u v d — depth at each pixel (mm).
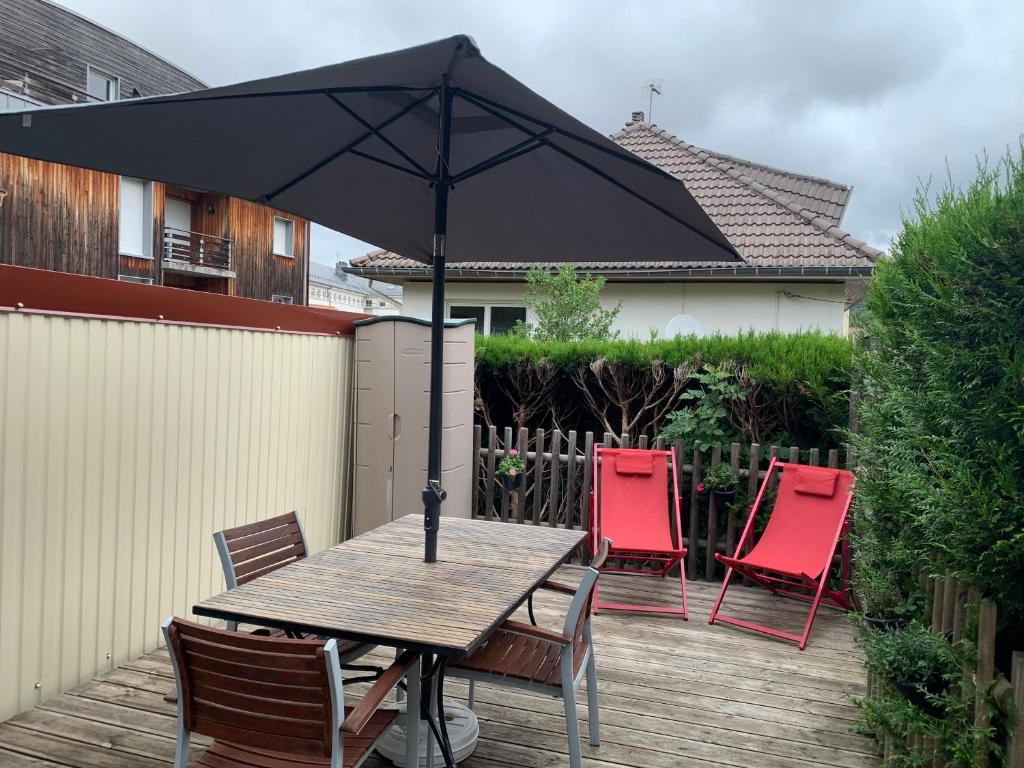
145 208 16094
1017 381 2199
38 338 3482
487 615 2547
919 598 3486
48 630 3611
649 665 4285
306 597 2713
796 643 4684
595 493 5816
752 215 9992
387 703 3646
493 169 3703
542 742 3373
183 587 4477
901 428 3195
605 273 9672
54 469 3600
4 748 3176
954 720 2545
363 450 6027
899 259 3537
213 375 4648
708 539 6012
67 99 15008
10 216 12852
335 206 4055
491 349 7371
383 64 2406
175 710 3553
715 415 6191
